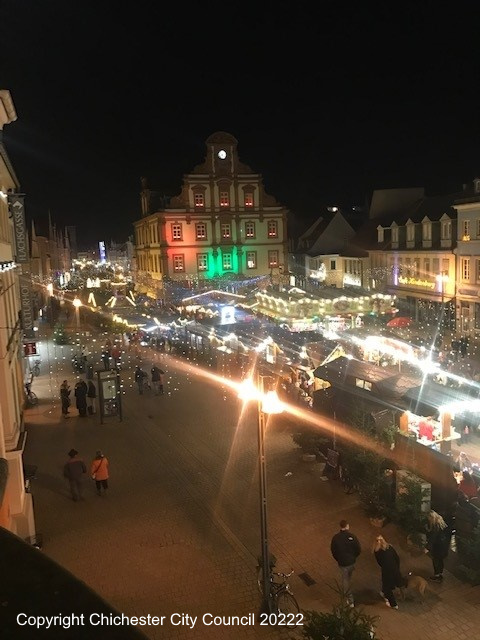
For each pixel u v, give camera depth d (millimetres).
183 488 15211
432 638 9039
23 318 24359
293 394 21406
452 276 38781
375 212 56125
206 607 10039
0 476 3553
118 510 14016
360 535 12383
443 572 10875
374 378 17750
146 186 66125
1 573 1655
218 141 58031
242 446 18266
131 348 37312
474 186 36688
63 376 30047
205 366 31719
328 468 15422
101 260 142375
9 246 20016
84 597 1631
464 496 12086
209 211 58156
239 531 12742
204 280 56250
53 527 13211
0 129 14500
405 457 13867
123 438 19625
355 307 33906
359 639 7641
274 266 60719
